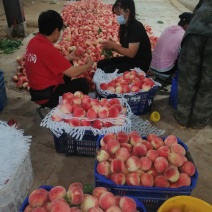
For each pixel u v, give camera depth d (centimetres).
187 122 277
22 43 502
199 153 248
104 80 294
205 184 214
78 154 234
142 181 159
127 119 217
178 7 860
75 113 212
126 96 271
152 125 283
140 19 697
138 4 873
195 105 261
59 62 234
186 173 164
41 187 154
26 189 193
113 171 161
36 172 218
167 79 367
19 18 523
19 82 344
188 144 259
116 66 321
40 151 241
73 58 333
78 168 224
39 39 233
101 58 377
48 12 224
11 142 173
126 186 157
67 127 208
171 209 149
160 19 710
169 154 172
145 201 169
